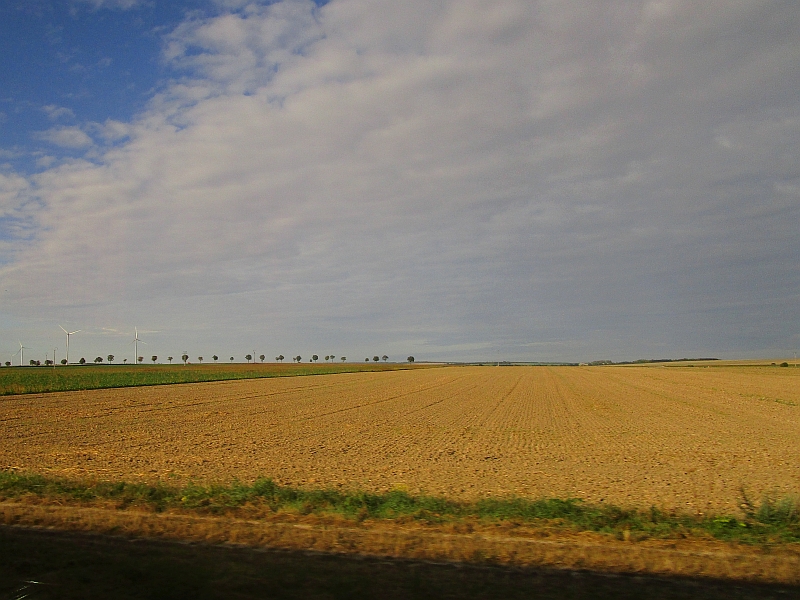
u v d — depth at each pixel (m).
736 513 10.38
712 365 158.12
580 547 7.74
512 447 19.81
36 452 17.55
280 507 9.55
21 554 7.24
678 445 20.41
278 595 6.15
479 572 6.85
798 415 30.80
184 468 15.03
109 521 8.62
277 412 31.62
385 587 6.37
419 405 37.03
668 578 6.81
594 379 76.44
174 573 6.66
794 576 6.93
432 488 12.76
